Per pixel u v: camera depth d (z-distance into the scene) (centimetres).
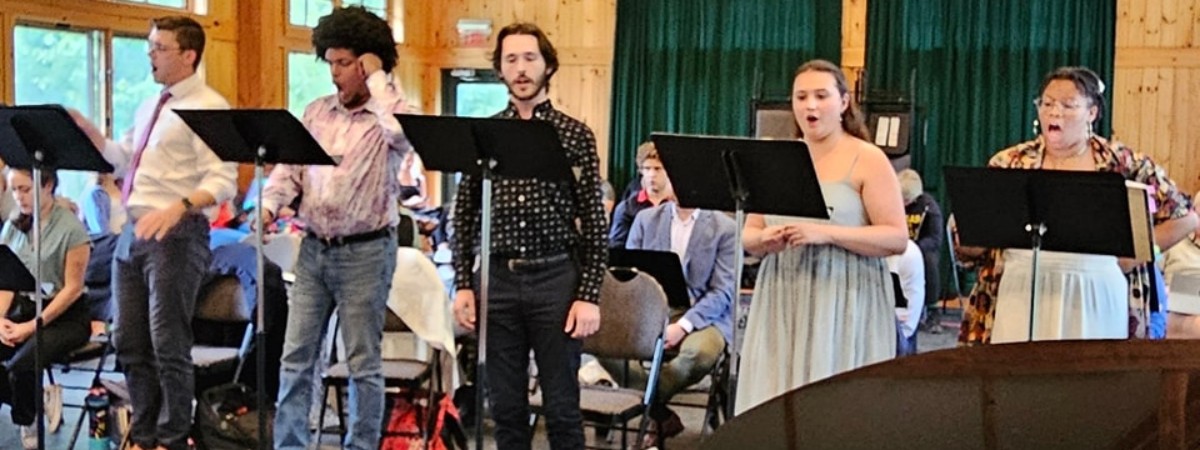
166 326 405
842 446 197
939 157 972
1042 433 195
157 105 408
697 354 480
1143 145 938
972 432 198
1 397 519
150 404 418
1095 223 313
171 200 403
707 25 1025
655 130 1043
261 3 920
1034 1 945
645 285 438
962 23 961
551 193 351
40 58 764
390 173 385
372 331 388
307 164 366
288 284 490
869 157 338
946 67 964
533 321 356
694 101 1033
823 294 338
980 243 331
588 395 429
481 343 349
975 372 226
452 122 331
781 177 322
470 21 1092
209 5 884
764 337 346
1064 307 334
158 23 402
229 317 486
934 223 739
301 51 974
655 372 434
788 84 1010
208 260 417
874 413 208
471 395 518
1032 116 952
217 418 450
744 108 1020
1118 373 219
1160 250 354
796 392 222
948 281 949
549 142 324
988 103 961
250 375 499
